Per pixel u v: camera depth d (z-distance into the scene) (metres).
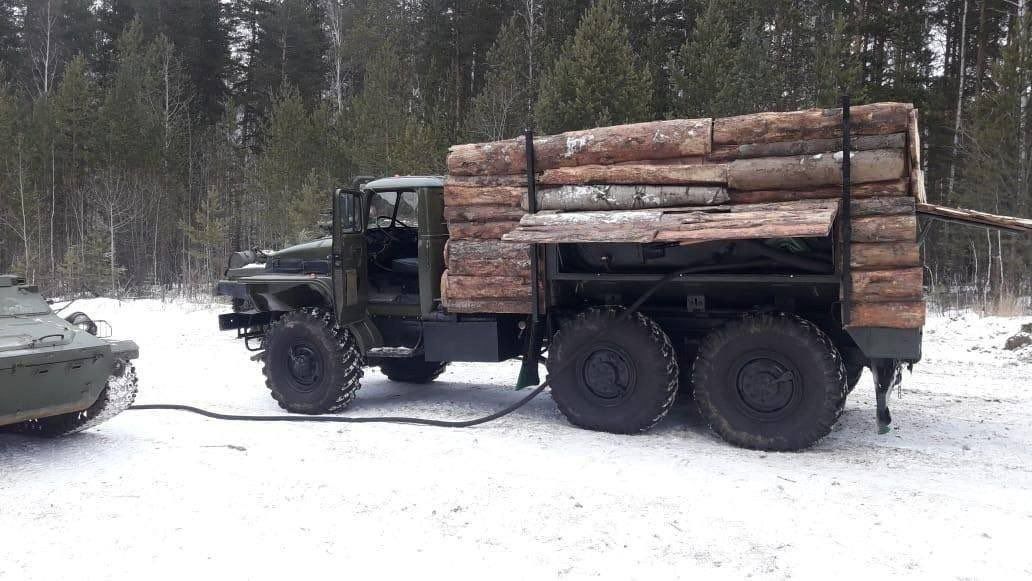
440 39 33.12
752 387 5.79
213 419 7.15
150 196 29.34
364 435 6.29
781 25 23.08
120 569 3.75
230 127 34.00
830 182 5.45
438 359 7.13
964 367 9.52
